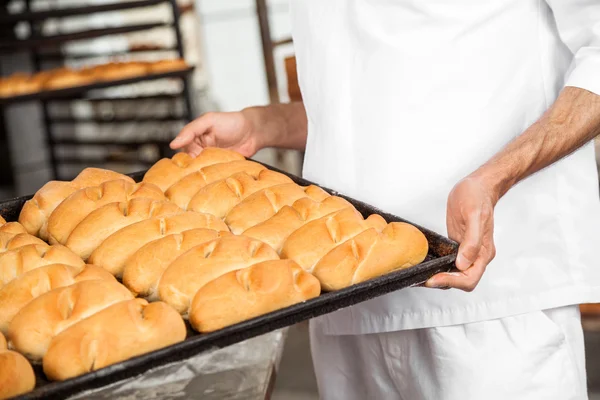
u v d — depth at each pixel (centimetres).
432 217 171
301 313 113
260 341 153
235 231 149
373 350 192
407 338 183
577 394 175
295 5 180
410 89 166
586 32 157
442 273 127
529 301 172
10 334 112
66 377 104
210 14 737
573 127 149
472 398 174
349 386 207
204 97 648
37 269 124
